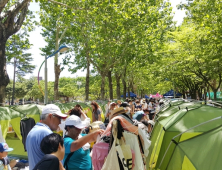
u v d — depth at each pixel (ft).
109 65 69.72
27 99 183.83
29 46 45.29
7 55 44.21
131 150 11.81
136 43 61.41
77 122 12.35
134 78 148.15
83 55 69.10
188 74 87.71
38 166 7.58
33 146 9.93
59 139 8.47
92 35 61.87
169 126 17.70
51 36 73.26
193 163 13.15
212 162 12.37
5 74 31.14
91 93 200.44
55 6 42.50
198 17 44.27
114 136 11.53
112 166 11.14
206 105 20.30
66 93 167.73
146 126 22.03
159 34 70.85
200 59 63.62
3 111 25.03
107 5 39.52
